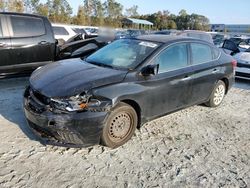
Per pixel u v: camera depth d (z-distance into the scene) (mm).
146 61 4375
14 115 4848
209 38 14242
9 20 6547
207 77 5484
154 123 5051
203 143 4465
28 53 6836
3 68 6535
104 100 3707
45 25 7156
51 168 3434
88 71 4180
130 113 4098
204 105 6277
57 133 3602
